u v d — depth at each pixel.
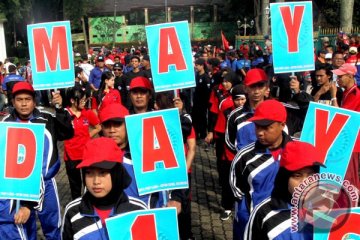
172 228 3.01
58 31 4.92
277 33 4.98
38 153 4.03
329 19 34.53
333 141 3.93
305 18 4.98
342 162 3.91
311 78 7.42
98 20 50.25
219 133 7.05
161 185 3.89
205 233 6.08
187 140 4.98
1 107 13.89
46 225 5.12
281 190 2.88
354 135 3.88
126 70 13.73
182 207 4.53
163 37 4.75
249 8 41.66
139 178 3.86
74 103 6.31
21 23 42.19
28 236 4.58
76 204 3.07
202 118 11.18
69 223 3.05
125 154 4.03
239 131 4.94
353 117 3.87
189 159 4.92
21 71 18.11
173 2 49.97
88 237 2.98
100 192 2.93
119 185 3.02
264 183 3.75
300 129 4.96
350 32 24.11
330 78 6.65
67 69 4.96
